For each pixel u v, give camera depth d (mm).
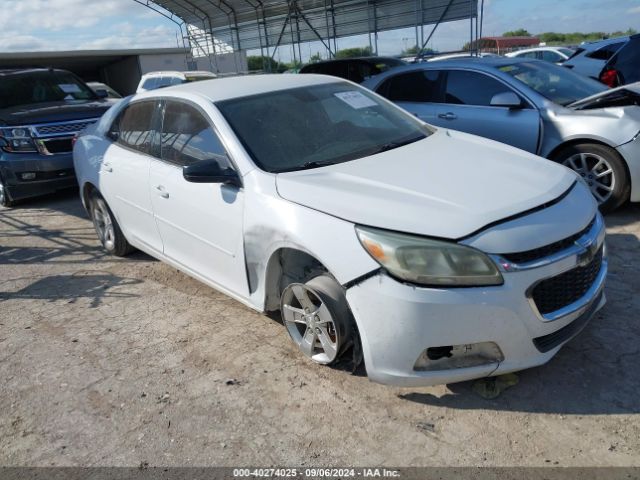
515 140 5516
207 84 4184
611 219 5121
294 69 19719
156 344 3656
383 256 2562
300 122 3717
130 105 4754
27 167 7340
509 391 2846
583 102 5387
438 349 2611
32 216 7270
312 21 18703
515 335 2541
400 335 2549
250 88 3969
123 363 3465
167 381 3229
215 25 21953
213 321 3896
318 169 3266
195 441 2719
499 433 2576
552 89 5715
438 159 3324
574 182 3109
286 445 2635
